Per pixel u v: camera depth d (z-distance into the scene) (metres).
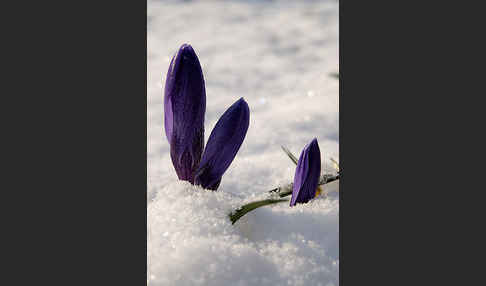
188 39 0.74
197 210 0.35
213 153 0.36
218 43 0.72
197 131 0.36
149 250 0.33
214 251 0.33
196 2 0.94
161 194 0.37
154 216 0.35
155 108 0.50
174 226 0.34
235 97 0.53
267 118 0.49
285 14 0.87
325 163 0.41
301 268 0.33
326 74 0.59
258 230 0.35
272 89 0.56
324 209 0.36
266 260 0.33
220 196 0.36
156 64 0.63
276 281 0.33
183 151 0.36
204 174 0.36
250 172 0.42
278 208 0.37
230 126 0.36
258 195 0.38
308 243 0.35
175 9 0.89
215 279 0.32
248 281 0.32
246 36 0.75
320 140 0.46
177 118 0.36
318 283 0.33
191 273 0.32
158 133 0.47
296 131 0.47
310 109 0.50
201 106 0.36
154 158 0.43
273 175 0.41
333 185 0.39
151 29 0.78
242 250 0.33
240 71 0.61
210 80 0.58
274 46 0.71
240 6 0.92
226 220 0.35
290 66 0.63
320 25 0.81
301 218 0.36
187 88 0.35
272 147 0.45
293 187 0.37
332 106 0.50
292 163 0.42
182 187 0.36
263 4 0.94
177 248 0.33
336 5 0.93
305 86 0.56
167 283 0.32
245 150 0.45
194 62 0.35
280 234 0.35
